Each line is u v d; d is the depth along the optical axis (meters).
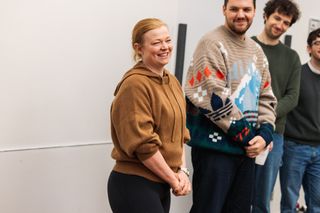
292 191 2.98
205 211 2.12
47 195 2.18
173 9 2.64
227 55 2.07
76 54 2.20
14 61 1.98
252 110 2.15
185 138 1.89
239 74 2.09
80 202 2.33
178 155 1.78
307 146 2.90
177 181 1.71
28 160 2.08
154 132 1.68
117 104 1.66
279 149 2.71
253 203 2.74
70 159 2.25
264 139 2.15
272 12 2.56
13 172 2.03
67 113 2.20
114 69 2.38
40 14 2.04
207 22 2.95
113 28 2.34
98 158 2.38
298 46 3.54
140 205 1.66
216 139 2.08
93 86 2.30
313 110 2.86
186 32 2.83
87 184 2.35
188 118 2.16
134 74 1.67
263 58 2.28
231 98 2.06
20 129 2.03
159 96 1.68
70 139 2.24
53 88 2.13
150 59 1.70
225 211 2.24
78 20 2.18
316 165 2.96
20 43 1.99
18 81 2.00
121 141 1.65
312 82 2.86
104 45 2.31
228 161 2.12
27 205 2.10
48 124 2.13
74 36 2.18
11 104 1.99
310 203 3.03
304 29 3.54
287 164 2.96
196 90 2.07
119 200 1.70
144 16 2.48
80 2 2.18
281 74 2.61
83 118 2.28
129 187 1.68
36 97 2.07
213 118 2.02
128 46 2.42
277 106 2.57
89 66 2.26
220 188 2.11
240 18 2.08
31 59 2.03
